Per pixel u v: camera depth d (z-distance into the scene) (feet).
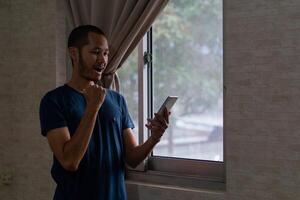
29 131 8.63
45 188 8.47
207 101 7.27
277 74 6.12
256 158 6.33
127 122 6.12
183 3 7.43
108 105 5.71
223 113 6.83
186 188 7.18
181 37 7.49
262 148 6.27
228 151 6.56
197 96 7.38
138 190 7.52
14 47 8.73
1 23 8.80
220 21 7.08
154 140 5.79
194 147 7.45
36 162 8.57
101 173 5.44
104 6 7.45
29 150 8.64
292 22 5.98
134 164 6.01
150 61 7.81
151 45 7.80
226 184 6.63
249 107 6.36
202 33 7.27
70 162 4.95
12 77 8.77
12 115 8.82
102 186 5.43
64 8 8.32
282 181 6.14
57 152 5.12
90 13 7.66
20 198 8.83
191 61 7.41
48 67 8.32
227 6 6.49
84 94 5.34
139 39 7.25
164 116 5.76
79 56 5.49
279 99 6.11
